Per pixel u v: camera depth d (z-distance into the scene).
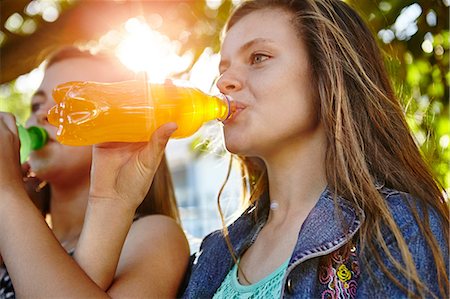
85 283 1.48
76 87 1.49
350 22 1.65
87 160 1.95
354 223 1.40
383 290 1.31
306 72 1.55
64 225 2.01
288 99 1.52
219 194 1.81
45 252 1.52
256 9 1.65
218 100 1.53
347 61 1.58
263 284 1.48
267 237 1.60
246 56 1.58
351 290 1.37
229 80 1.55
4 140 1.68
